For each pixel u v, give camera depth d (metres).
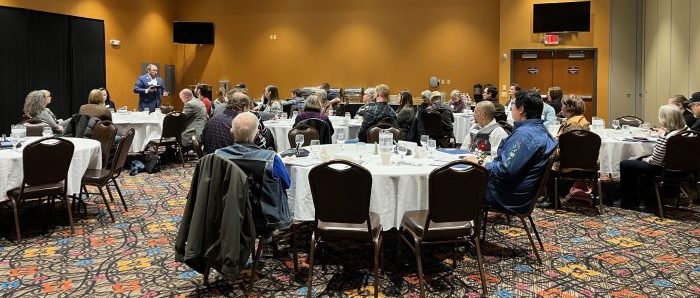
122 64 12.10
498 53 11.77
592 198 5.45
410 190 3.53
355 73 12.71
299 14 12.95
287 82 13.13
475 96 11.77
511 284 3.40
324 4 12.80
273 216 3.21
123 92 12.16
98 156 5.08
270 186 3.21
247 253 3.09
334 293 3.28
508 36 11.26
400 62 12.41
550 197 5.61
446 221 3.11
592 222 4.83
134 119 8.12
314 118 6.04
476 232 3.23
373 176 3.46
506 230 4.57
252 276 3.29
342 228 3.15
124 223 4.82
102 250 4.07
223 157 3.06
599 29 10.87
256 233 3.26
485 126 4.61
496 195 3.71
